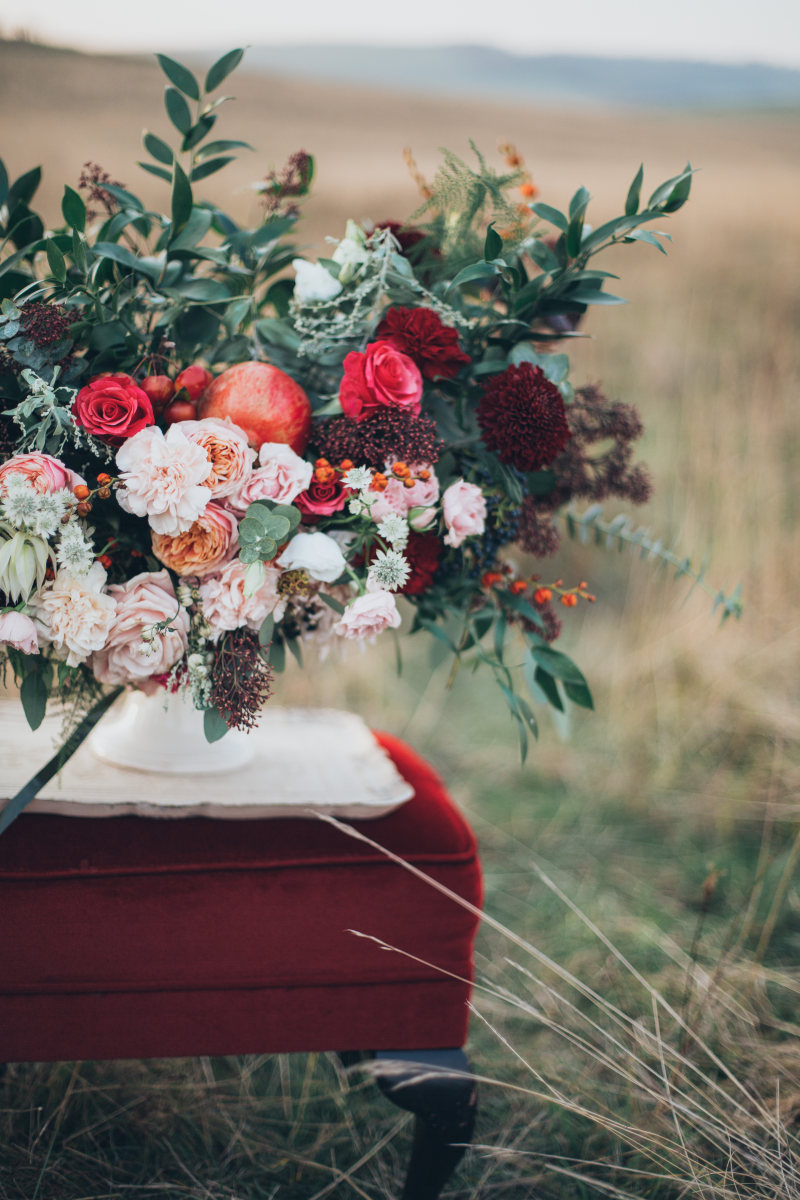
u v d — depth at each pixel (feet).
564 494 4.25
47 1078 4.47
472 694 9.28
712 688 8.36
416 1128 3.62
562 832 7.34
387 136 20.66
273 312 4.11
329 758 4.25
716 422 9.75
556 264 3.64
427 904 3.50
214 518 3.01
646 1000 5.36
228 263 3.72
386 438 3.19
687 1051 4.80
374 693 8.85
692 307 12.27
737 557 8.82
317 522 3.31
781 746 7.98
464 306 3.84
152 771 3.84
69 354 3.25
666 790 7.76
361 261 3.58
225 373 3.24
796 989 5.25
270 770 4.01
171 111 3.68
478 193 3.76
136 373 3.33
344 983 3.49
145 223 3.72
